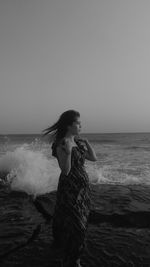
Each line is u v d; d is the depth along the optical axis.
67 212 2.79
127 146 29.80
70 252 2.81
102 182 8.70
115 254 3.56
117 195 6.34
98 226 4.61
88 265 3.30
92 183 8.44
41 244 3.83
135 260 3.41
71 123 2.85
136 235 4.20
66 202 2.80
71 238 2.79
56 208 2.90
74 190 2.80
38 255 3.51
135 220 4.77
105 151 22.11
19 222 4.86
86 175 2.89
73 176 2.80
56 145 2.82
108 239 4.02
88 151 3.10
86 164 12.70
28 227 4.59
